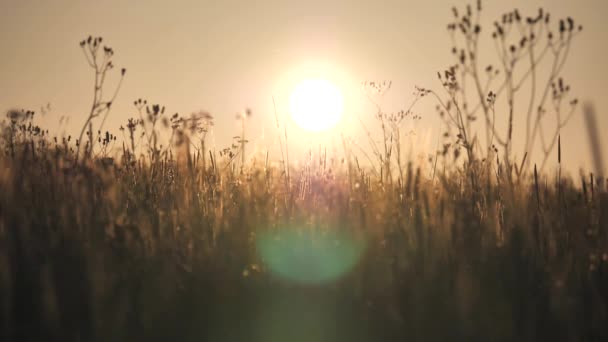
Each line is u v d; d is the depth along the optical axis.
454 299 2.81
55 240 3.15
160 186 4.30
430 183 3.99
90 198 3.62
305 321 2.87
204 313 2.84
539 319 2.73
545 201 3.87
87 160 3.97
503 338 2.65
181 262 3.31
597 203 3.85
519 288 3.00
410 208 3.94
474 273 3.08
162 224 3.67
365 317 2.82
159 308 2.78
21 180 3.71
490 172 3.85
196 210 3.87
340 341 2.79
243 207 3.70
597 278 3.22
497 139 3.73
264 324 2.85
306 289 3.08
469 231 3.41
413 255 3.27
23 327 2.52
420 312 2.75
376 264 3.15
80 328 2.56
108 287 2.76
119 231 3.33
